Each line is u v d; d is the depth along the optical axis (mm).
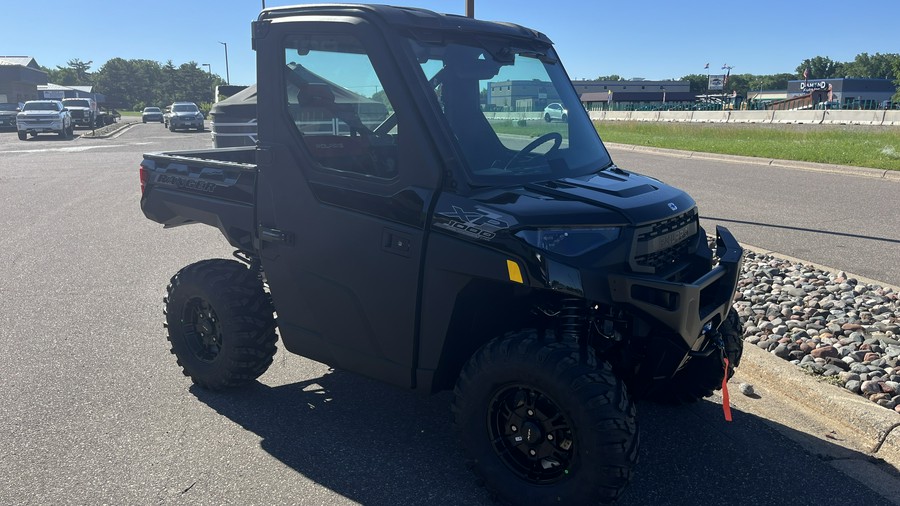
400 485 3584
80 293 7039
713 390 4246
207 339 4621
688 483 3639
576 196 3271
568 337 3164
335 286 3758
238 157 5766
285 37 3783
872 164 15953
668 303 3094
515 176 3475
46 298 6855
